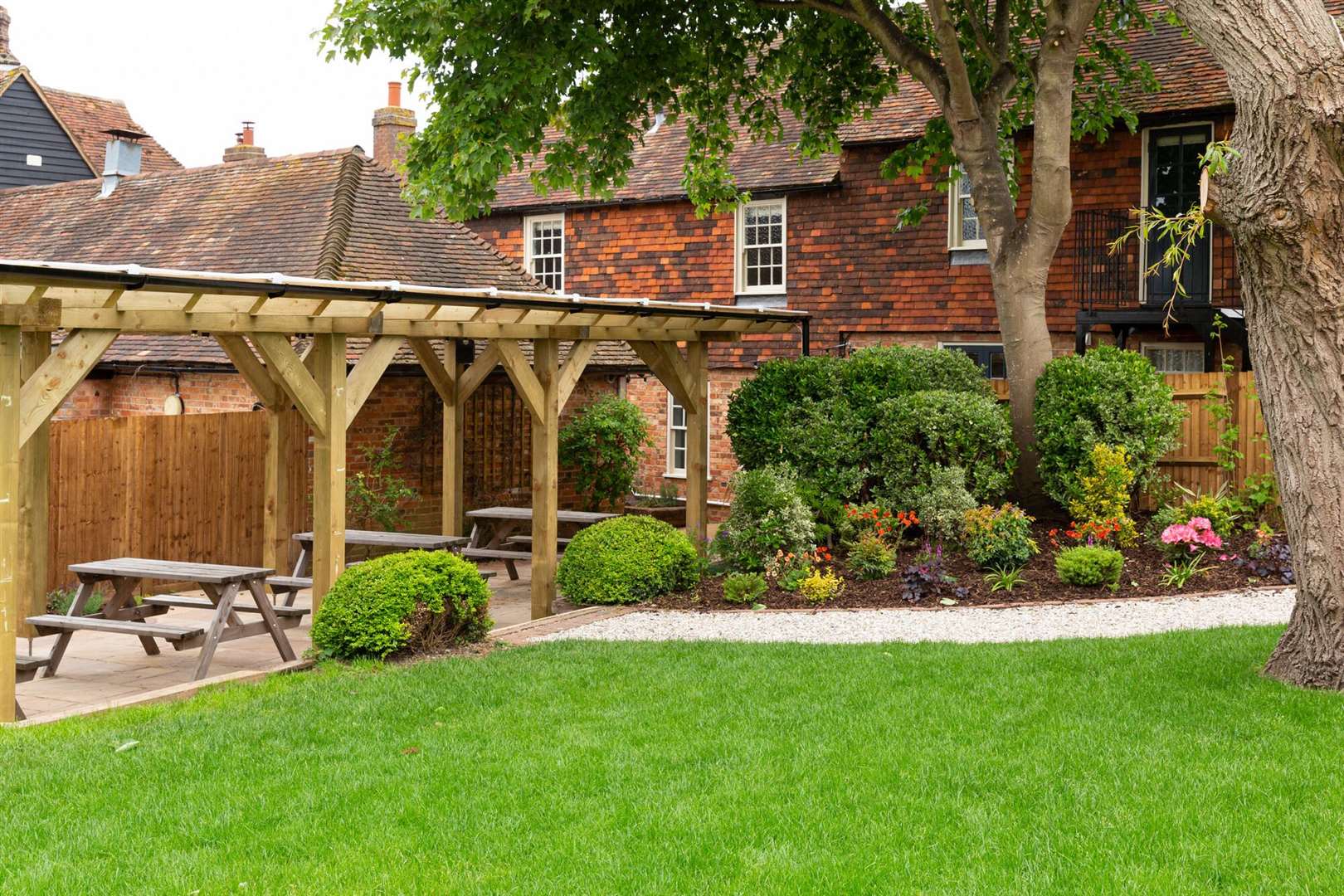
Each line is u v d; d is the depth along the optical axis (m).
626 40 16.08
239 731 7.08
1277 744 6.27
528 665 8.69
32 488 9.74
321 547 9.91
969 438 13.35
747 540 12.34
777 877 4.84
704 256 21.44
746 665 8.56
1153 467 13.73
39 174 28.52
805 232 20.27
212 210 18.34
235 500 14.52
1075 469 13.53
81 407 17.64
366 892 4.80
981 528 12.16
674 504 19.11
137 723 7.52
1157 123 17.08
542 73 14.47
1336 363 7.19
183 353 15.49
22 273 6.99
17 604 9.70
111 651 10.59
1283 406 7.40
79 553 12.96
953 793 5.74
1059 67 13.49
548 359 11.85
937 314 19.00
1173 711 6.96
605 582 11.54
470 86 14.87
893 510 13.52
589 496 18.09
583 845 5.22
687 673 8.35
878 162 19.47
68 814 5.75
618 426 17.62
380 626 9.05
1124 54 16.09
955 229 18.86
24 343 9.88
